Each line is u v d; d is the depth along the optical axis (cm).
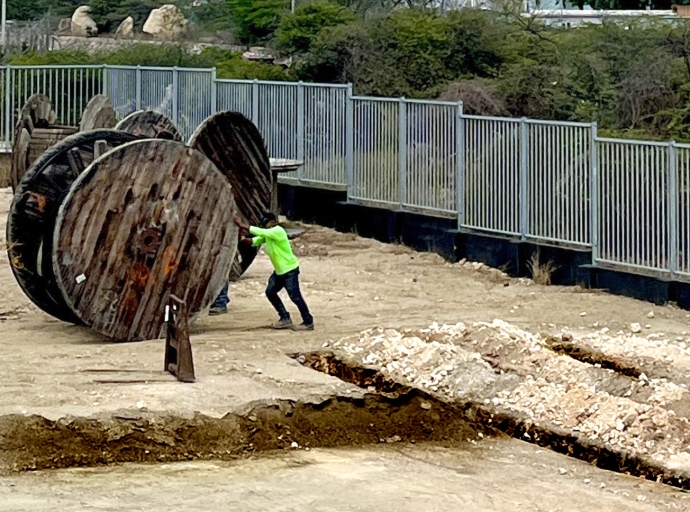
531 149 2194
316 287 2044
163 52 4206
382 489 1058
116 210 1539
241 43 5562
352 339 1559
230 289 2000
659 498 1082
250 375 1370
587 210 2081
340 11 4459
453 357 1434
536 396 1342
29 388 1274
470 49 3775
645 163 1958
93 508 970
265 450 1198
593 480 1134
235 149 2045
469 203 2344
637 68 3095
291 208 2831
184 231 1585
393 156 2556
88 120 2617
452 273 2225
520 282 2145
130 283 1559
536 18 4191
